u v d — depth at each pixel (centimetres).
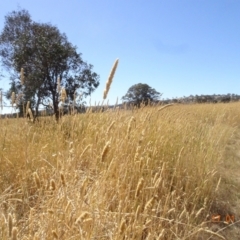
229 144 678
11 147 333
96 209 207
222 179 432
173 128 472
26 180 266
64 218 191
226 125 790
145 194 268
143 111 424
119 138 310
